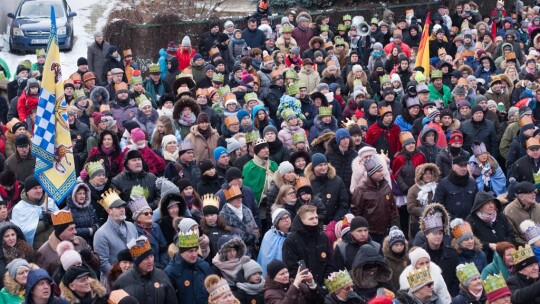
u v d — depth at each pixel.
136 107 18.09
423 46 22.33
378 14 30.56
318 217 12.33
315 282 10.79
